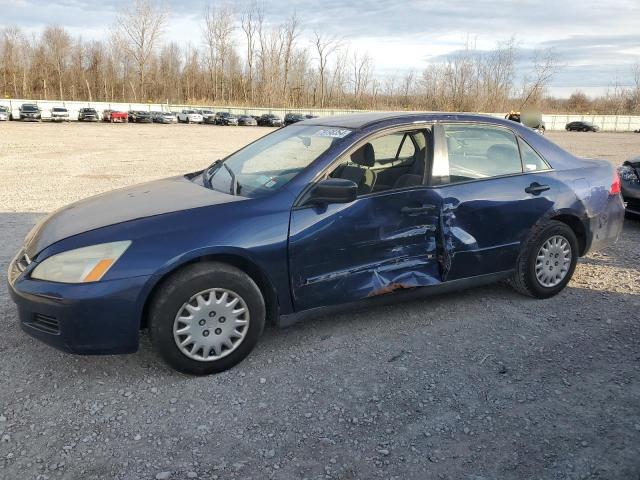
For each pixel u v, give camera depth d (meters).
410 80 70.19
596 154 21.89
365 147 3.72
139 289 3.00
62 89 82.12
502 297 4.50
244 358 3.37
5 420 2.77
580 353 3.55
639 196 6.74
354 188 3.32
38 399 2.97
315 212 3.42
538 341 3.72
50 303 2.96
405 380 3.21
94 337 3.00
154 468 2.44
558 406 2.96
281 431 2.72
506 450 2.60
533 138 4.39
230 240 3.18
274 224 3.30
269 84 74.50
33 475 2.38
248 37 75.75
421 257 3.80
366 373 3.29
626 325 3.98
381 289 3.68
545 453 2.57
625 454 2.57
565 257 4.45
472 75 63.53
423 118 3.96
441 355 3.52
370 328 3.90
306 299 3.47
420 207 3.74
